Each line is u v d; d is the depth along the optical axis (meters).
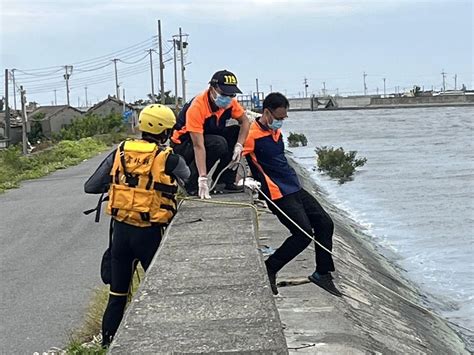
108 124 63.91
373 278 14.38
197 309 4.42
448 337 12.72
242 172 8.07
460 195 28.22
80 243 14.72
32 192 25.52
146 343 3.91
